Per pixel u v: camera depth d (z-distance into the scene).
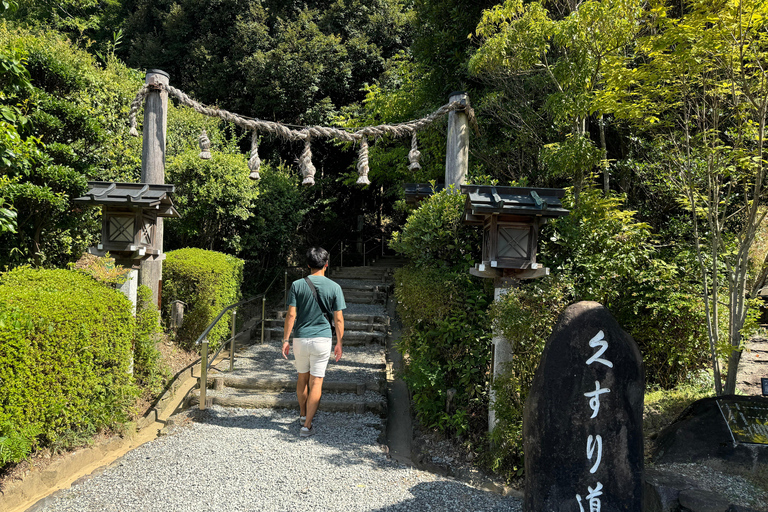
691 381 5.17
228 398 5.13
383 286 10.44
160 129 5.56
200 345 6.16
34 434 3.26
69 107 6.06
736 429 3.45
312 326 4.34
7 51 4.67
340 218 15.44
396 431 4.87
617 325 3.01
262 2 13.48
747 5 3.69
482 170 6.73
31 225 6.39
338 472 3.76
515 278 3.98
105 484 3.45
